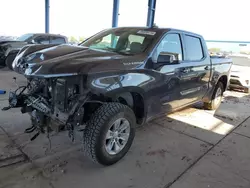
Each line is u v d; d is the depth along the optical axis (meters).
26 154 2.84
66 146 3.11
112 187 2.34
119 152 2.78
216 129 4.13
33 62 2.48
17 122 3.74
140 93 2.88
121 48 3.24
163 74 3.18
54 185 2.31
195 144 3.46
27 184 2.29
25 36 10.59
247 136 3.89
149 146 3.29
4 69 8.73
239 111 5.42
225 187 2.45
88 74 2.28
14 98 2.86
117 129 2.71
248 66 9.32
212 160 3.01
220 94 5.45
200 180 2.55
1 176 2.38
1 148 2.92
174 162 2.90
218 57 5.04
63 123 2.41
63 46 3.10
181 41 3.66
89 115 2.69
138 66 2.80
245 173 2.75
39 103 2.65
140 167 2.74
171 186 2.41
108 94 2.50
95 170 2.62
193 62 3.94
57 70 2.22
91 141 2.46
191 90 4.05
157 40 3.15
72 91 2.35
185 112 5.06
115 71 2.52
